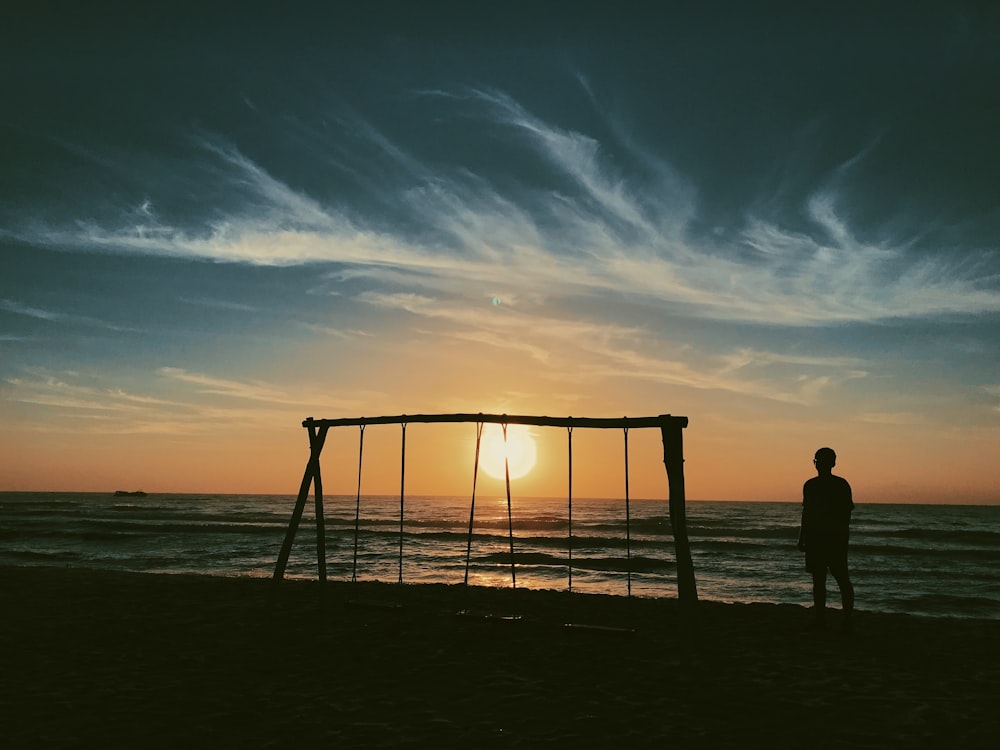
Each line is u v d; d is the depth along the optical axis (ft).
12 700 16.12
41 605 29.53
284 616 26.91
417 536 143.95
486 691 17.19
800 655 21.42
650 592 58.44
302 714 15.29
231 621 25.88
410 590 35.24
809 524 24.99
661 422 19.43
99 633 23.77
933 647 22.74
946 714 15.39
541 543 132.26
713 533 170.19
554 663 20.04
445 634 23.80
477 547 118.93
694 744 13.55
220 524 175.94
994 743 13.65
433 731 14.23
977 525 220.43
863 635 24.76
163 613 27.53
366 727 14.46
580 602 31.58
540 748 13.29
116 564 75.72
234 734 13.98
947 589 64.08
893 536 157.38
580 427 21.08
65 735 13.82
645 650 21.70
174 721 14.73
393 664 19.85
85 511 260.83
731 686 17.72
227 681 17.94
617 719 15.03
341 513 275.18
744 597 57.62
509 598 32.63
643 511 340.80
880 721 14.97
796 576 75.20
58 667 19.26
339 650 21.49
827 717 15.24
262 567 73.67
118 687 17.28
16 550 95.66
